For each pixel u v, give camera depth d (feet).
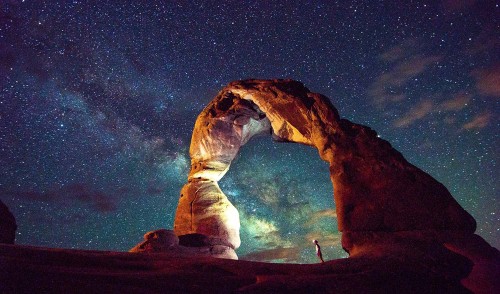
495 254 24.62
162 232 41.88
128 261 18.29
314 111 38.70
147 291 13.97
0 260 14.37
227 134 47.83
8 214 25.88
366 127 35.88
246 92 44.14
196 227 45.44
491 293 20.43
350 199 30.81
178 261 19.48
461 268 22.40
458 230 27.61
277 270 19.90
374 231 28.78
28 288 12.23
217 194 47.78
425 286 20.18
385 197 29.99
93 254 18.34
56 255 16.83
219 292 15.53
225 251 44.68
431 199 29.01
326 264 21.47
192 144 49.62
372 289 18.70
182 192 49.11
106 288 13.35
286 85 42.24
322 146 36.09
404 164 31.53
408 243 26.30
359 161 32.86
